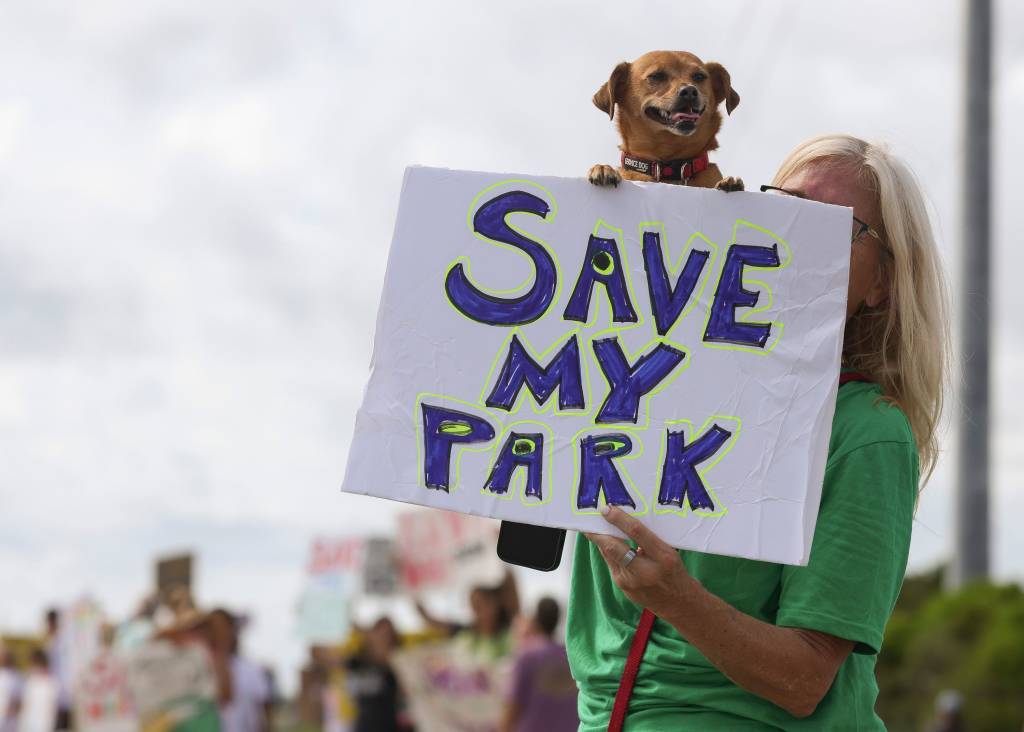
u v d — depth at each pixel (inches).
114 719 477.1
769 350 101.9
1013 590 632.4
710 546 98.9
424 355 106.3
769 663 95.6
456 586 478.6
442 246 108.0
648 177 148.4
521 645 373.7
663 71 149.3
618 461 101.7
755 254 103.7
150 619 484.1
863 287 111.9
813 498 98.5
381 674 423.2
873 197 112.4
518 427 103.7
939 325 111.0
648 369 103.1
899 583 102.3
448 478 103.8
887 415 103.6
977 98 594.9
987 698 611.8
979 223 593.3
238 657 405.7
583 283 105.7
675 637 102.3
